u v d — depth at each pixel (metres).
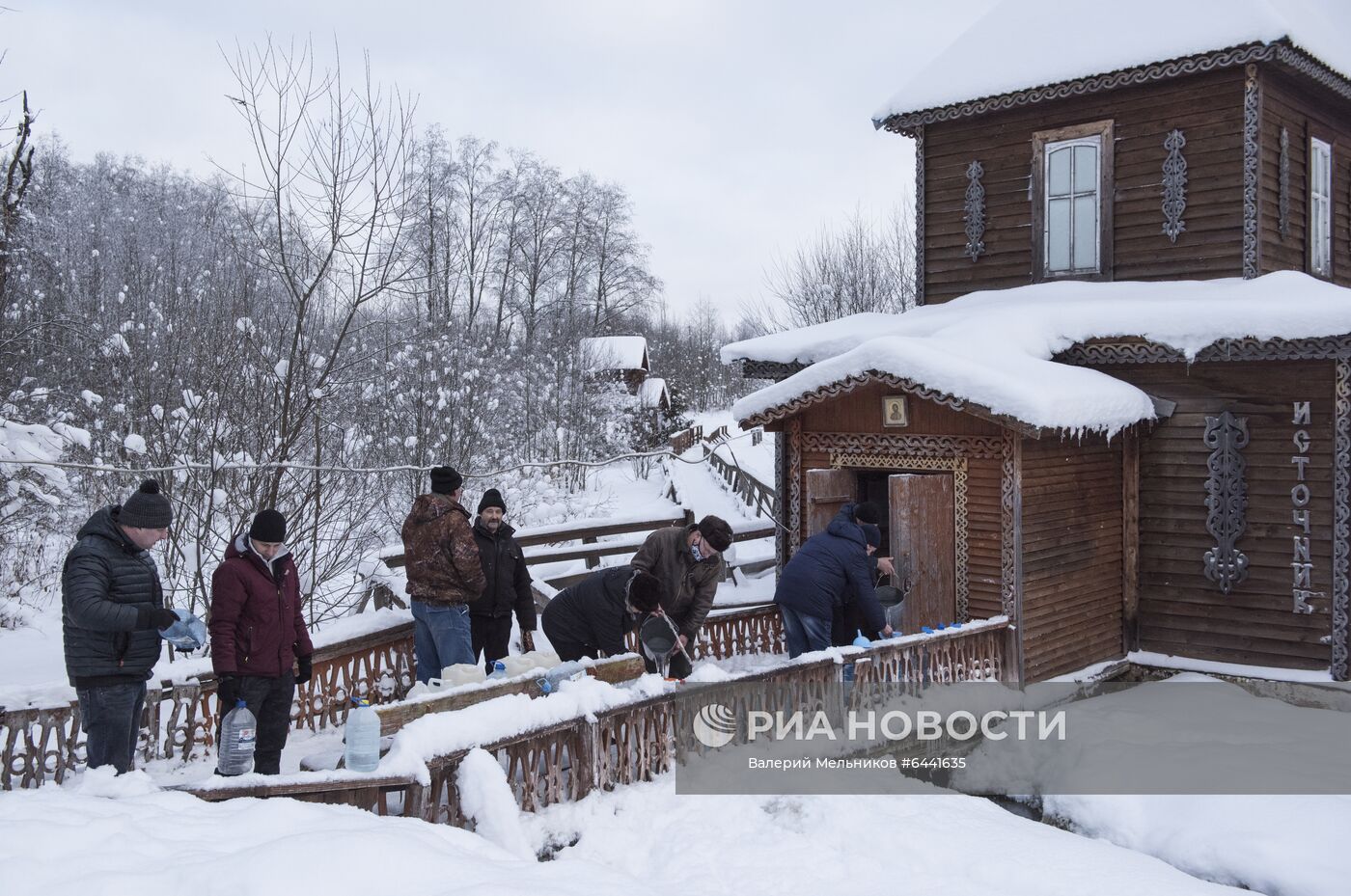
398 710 5.40
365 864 3.88
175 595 9.37
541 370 28.09
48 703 6.01
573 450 27.20
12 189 12.51
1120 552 9.70
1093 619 9.32
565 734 5.46
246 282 10.45
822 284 28.03
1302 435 8.83
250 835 4.20
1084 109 10.83
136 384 10.29
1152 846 5.84
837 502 9.61
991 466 8.72
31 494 10.77
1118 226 10.61
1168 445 9.55
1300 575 8.86
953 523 8.96
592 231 49.31
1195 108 10.14
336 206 9.12
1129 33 10.41
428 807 4.91
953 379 8.26
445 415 15.10
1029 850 5.38
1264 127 10.01
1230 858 5.44
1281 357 8.47
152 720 6.50
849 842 5.34
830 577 7.75
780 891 4.75
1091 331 9.37
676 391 42.66
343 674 7.55
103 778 4.71
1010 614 8.45
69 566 5.30
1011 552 8.48
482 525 7.76
